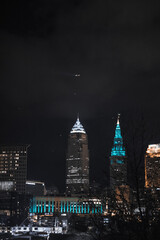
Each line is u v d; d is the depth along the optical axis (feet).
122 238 114.52
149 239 111.75
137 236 112.37
